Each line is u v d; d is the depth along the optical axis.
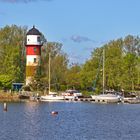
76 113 141.62
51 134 92.81
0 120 117.12
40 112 143.38
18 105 174.00
